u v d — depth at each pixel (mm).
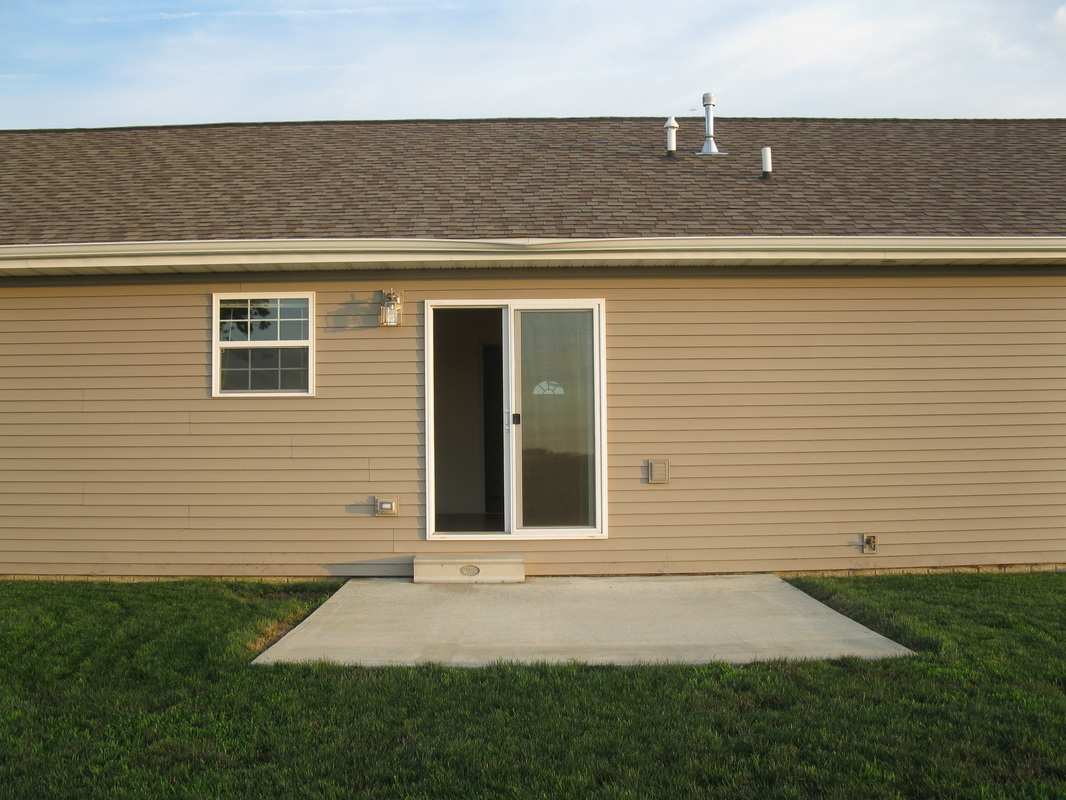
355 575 7520
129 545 7535
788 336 7617
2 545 7582
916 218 7875
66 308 7613
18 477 7586
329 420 7555
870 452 7648
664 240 7148
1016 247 7262
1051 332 7723
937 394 7688
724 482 7586
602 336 7551
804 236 7203
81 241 7414
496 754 3846
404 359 7555
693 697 4512
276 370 7613
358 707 4414
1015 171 9289
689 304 7586
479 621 6090
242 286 7590
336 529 7531
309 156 9688
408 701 4484
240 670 5004
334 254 7176
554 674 4879
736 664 5098
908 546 7660
